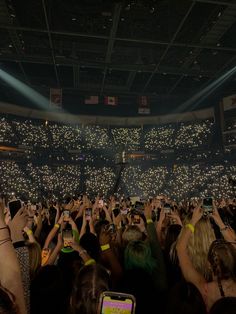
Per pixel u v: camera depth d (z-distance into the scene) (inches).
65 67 1678.2
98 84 1898.4
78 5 1078.4
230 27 1264.8
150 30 1254.3
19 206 134.8
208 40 1362.0
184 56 1520.7
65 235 197.6
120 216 351.9
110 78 1828.2
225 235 184.4
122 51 1465.3
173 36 1301.7
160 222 266.8
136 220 288.8
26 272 122.4
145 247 169.8
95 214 386.0
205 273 152.3
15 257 90.9
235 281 128.2
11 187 1830.7
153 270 169.3
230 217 410.0
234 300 83.0
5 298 69.2
